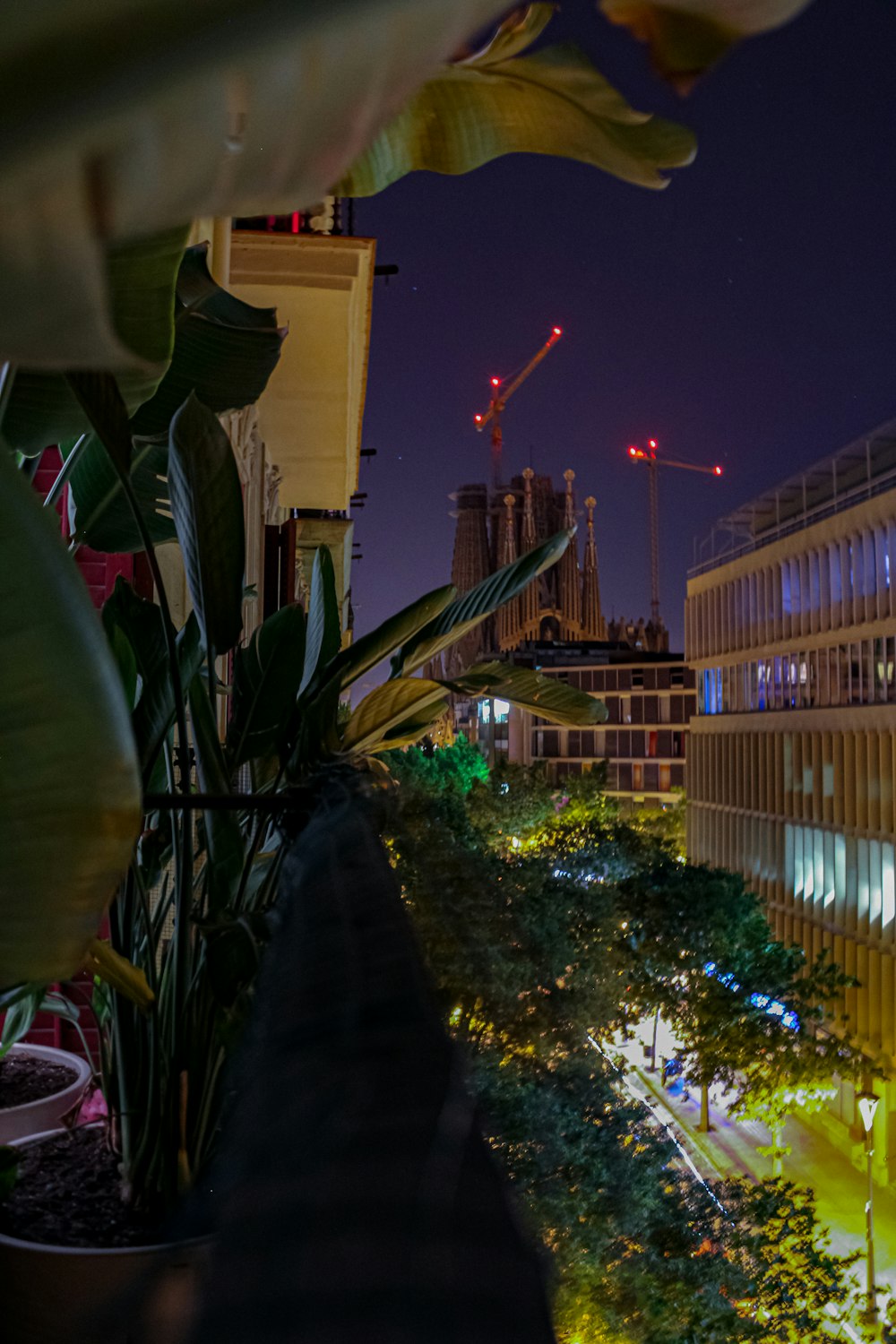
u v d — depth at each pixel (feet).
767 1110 57.72
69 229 1.03
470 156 4.47
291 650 9.30
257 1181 1.05
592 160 3.59
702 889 54.65
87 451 10.09
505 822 78.07
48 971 3.05
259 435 49.98
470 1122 1.12
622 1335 14.84
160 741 9.14
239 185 1.03
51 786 2.69
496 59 3.74
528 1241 0.98
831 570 156.25
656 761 317.42
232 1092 1.55
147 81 0.94
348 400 51.16
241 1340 0.84
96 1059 14.67
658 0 1.13
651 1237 24.25
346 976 1.64
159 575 7.86
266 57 0.93
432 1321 0.85
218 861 8.79
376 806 4.25
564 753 332.60
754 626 179.83
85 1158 9.04
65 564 2.52
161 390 9.57
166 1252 1.07
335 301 36.78
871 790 137.18
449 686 10.16
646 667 322.34
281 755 9.52
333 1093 1.17
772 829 166.71
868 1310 46.91
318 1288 0.87
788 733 162.20
